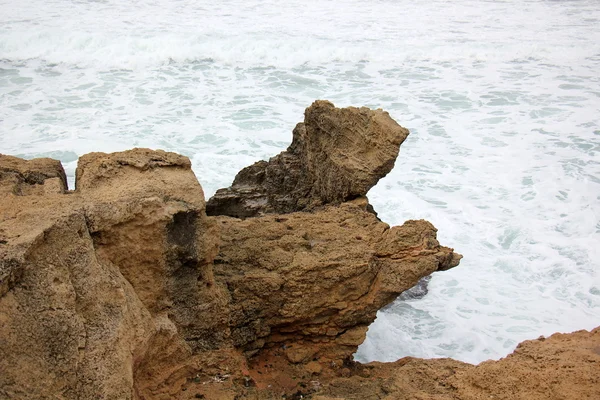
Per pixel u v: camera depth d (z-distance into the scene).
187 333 8.69
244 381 8.94
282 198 13.86
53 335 6.25
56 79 29.19
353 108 12.02
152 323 7.51
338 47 33.53
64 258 6.84
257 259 9.80
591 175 21.66
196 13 39.22
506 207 19.92
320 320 9.88
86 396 6.18
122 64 31.25
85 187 8.11
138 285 8.02
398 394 8.55
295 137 14.52
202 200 8.30
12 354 5.96
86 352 6.38
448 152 23.28
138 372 7.47
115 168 8.38
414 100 27.91
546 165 22.33
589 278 16.69
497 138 24.36
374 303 9.91
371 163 11.57
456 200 20.27
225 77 30.06
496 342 14.62
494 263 17.38
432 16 40.44
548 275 16.89
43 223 6.86
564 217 19.41
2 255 6.23
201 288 8.65
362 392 8.94
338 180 11.99
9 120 24.44
